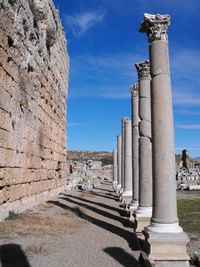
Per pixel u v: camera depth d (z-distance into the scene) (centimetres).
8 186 1741
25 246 1205
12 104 1803
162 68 1177
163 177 1115
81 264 1027
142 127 1611
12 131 1802
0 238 1298
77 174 6209
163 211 1102
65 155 3800
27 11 2042
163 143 1128
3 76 1659
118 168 4334
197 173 6519
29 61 2125
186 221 2089
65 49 3728
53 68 2995
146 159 1585
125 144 2841
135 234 1494
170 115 1152
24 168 2042
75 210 2214
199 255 1145
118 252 1181
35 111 2328
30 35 2150
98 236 1452
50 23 2575
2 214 1636
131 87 2147
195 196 3912
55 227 1583
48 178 2825
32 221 1677
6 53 1703
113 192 4047
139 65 1672
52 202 2608
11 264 995
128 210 2056
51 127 2934
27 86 2112
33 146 2275
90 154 14700
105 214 2145
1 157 1625
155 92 1169
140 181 1590
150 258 1045
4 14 1667
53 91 3006
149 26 1222
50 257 1090
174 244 1061
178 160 9688
